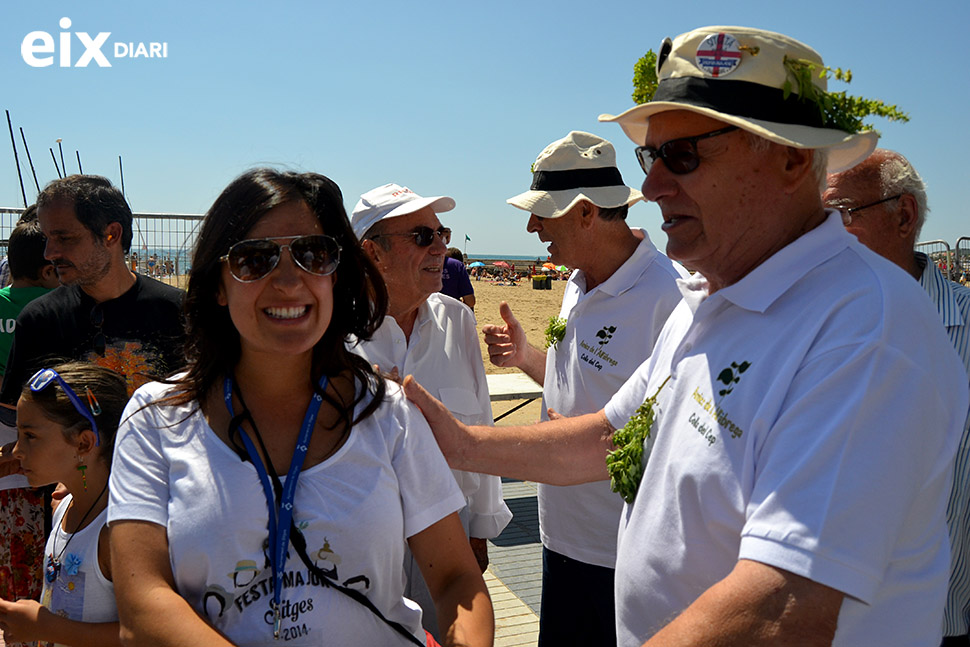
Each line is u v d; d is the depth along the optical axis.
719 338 1.62
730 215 1.63
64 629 2.07
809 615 1.22
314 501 1.54
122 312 3.09
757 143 1.58
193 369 1.68
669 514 1.62
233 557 1.47
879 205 2.52
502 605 4.29
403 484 1.67
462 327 3.27
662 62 1.74
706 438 1.54
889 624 1.36
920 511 1.37
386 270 3.02
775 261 1.55
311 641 1.48
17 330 3.08
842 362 1.33
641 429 1.85
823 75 1.61
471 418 3.16
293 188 1.63
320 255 1.60
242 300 1.56
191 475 1.52
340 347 1.74
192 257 1.68
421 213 2.99
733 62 1.58
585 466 2.21
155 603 1.42
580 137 3.15
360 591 1.55
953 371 1.41
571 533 2.97
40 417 2.22
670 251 1.76
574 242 3.07
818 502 1.26
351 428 1.63
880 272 1.43
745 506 1.43
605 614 2.92
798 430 1.33
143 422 1.61
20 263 3.71
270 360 1.61
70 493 2.38
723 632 1.26
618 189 3.07
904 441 1.28
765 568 1.27
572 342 3.15
